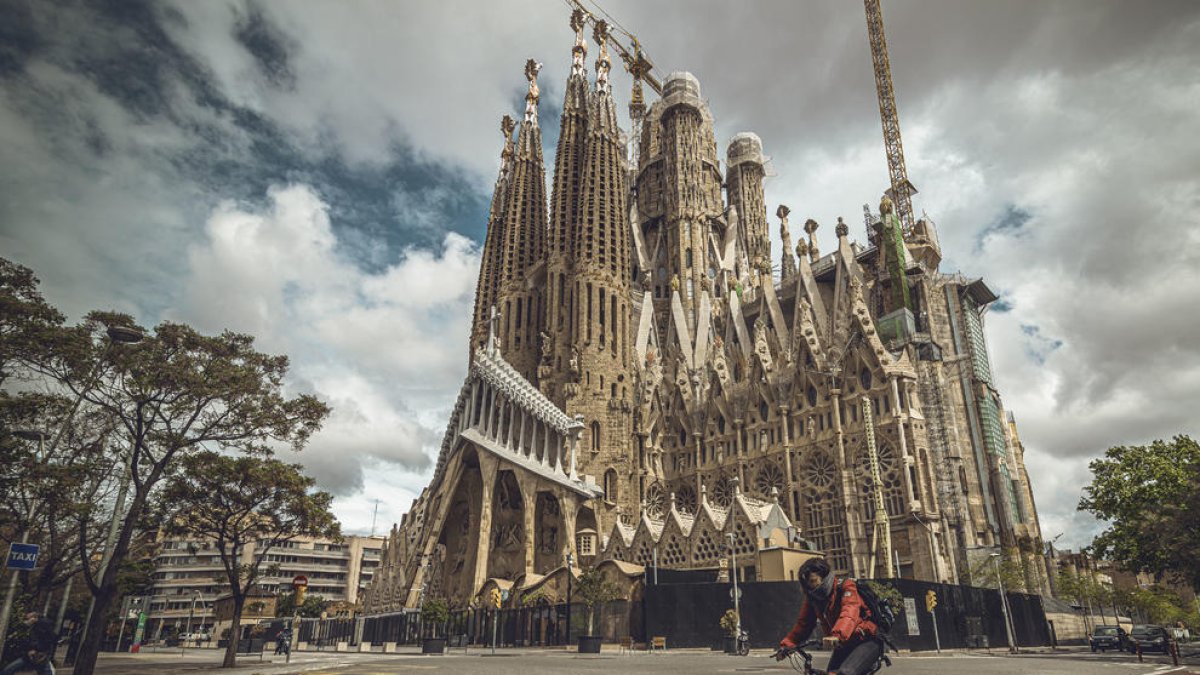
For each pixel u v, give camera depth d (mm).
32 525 30234
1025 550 75750
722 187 153500
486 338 117750
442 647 46500
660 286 127750
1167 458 49406
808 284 101625
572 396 95625
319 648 65875
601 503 90062
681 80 137750
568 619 53812
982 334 95000
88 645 26109
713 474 91938
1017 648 49125
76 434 32062
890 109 123750
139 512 28469
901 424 72938
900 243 88688
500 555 87562
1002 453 87375
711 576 63125
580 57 125000
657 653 44156
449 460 92875
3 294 26000
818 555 62875
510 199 123125
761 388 89062
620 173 112938
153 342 28625
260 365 31406
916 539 68812
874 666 6715
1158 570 47625
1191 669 21875
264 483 31859
